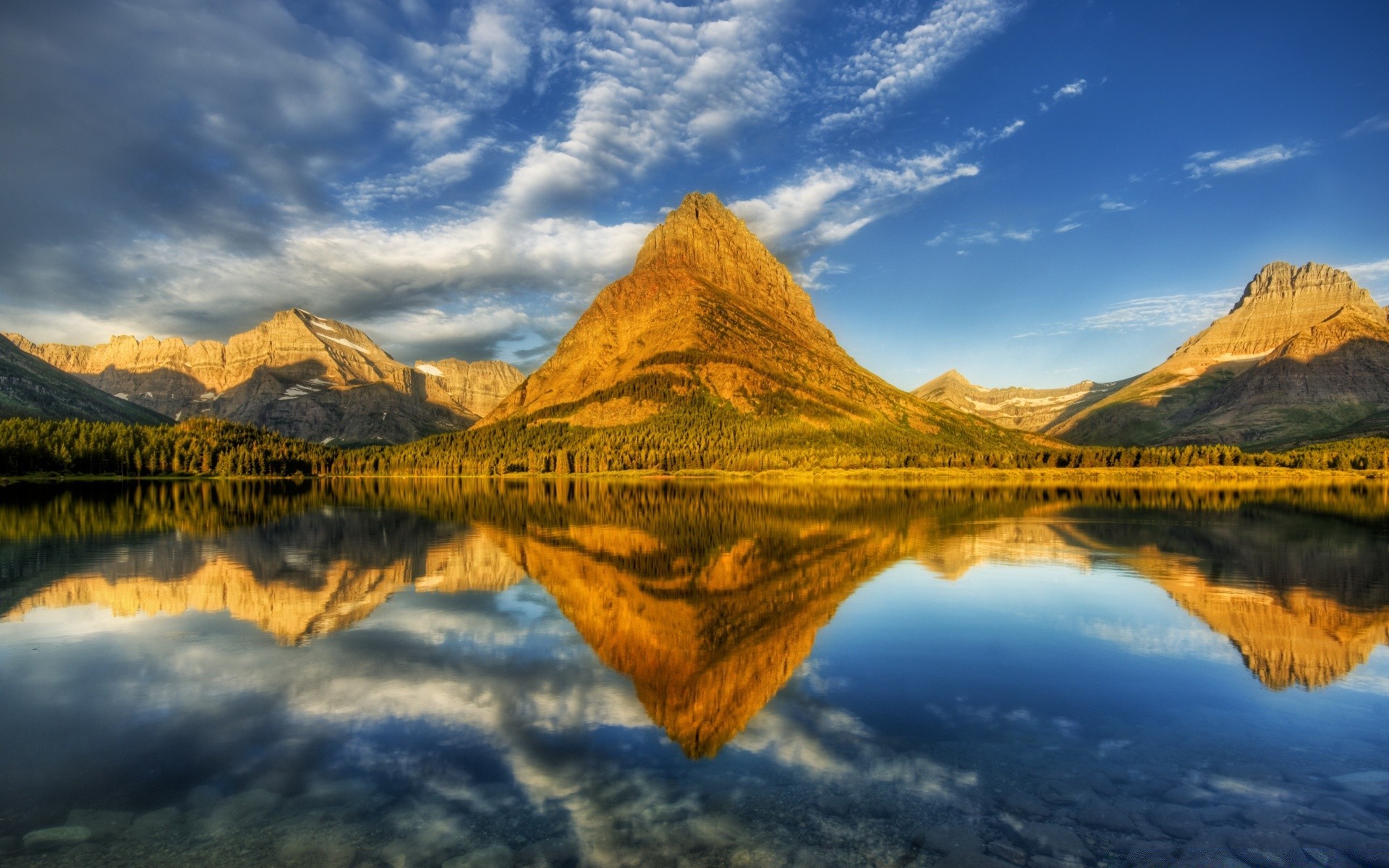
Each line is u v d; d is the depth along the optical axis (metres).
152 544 62.16
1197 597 40.31
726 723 21.59
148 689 24.61
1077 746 19.83
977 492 147.88
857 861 13.92
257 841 14.88
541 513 96.50
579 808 16.27
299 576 46.69
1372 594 40.94
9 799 16.78
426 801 16.64
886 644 30.55
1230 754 19.22
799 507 106.81
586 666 27.53
